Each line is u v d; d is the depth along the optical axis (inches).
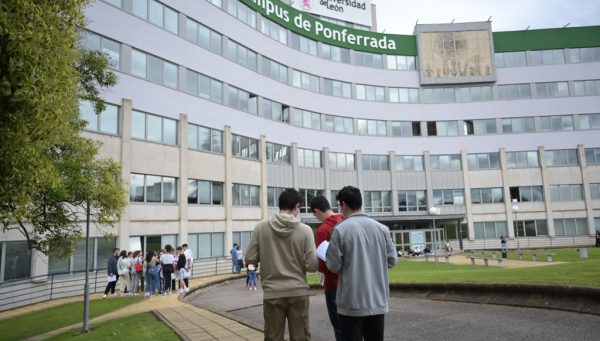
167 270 789.2
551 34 2181.3
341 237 169.0
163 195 1154.0
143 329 405.1
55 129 294.7
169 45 1227.2
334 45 2018.9
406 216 1862.7
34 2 265.9
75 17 318.3
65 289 863.1
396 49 2159.2
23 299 744.3
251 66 1584.6
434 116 2130.9
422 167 2091.5
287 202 192.1
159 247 1122.0
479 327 309.1
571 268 492.4
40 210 469.4
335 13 2240.4
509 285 387.9
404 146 2084.2
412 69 2170.3
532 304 357.7
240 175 1446.9
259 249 190.2
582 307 318.0
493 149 2112.5
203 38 1362.0
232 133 1438.2
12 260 784.9
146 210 1095.0
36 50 251.1
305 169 1803.6
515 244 2033.7
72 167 461.4
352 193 181.6
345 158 1963.6
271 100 1676.9
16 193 286.7
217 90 1401.3
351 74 2043.6
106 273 947.3
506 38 2188.7
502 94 2151.8
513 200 2078.0
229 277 1090.1
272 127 1658.5
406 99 2132.1
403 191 2050.9
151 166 1121.4
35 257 819.4
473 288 426.3
